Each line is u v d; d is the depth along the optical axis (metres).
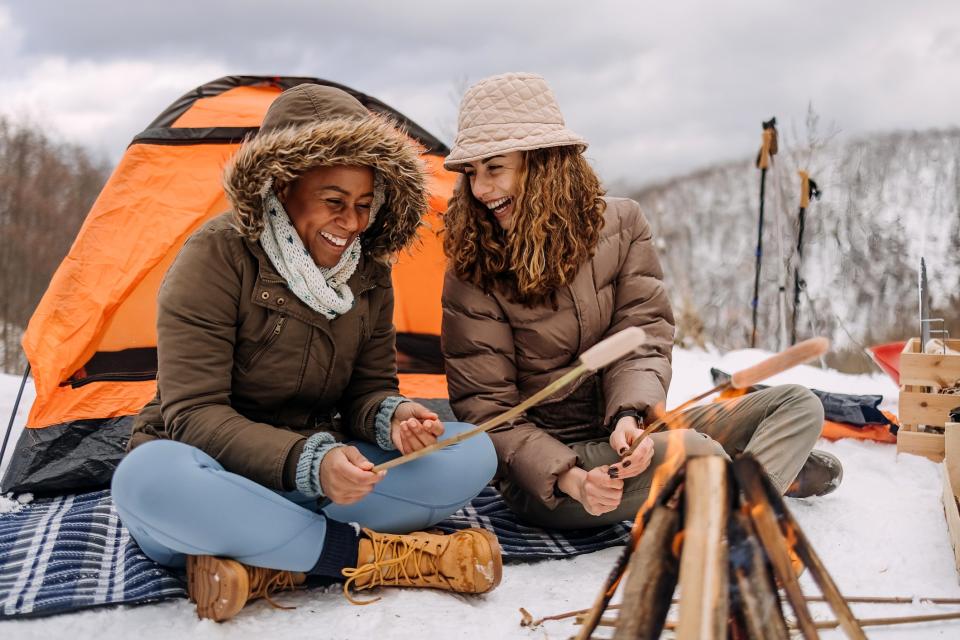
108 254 3.22
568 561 2.33
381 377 2.37
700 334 7.03
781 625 1.17
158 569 2.10
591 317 2.52
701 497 1.20
